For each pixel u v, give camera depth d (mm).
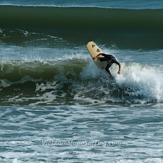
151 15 114312
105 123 62594
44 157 51594
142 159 51094
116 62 75000
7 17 111188
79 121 63312
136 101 73500
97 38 106188
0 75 79000
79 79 77875
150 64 80750
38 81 78438
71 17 112625
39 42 100125
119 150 53656
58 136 57750
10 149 53625
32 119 63938
